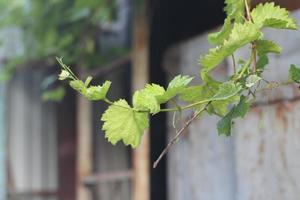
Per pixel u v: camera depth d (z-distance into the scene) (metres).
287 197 2.27
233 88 1.17
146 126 1.23
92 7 3.72
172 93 1.20
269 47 1.22
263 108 2.40
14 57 4.75
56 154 4.95
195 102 1.29
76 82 1.19
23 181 5.06
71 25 3.98
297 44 2.26
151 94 1.20
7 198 5.07
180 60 3.18
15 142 5.13
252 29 1.13
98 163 4.21
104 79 4.12
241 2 1.29
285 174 2.29
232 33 1.14
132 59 3.57
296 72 1.27
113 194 3.96
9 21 4.44
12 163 5.11
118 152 4.18
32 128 5.07
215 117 2.87
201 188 2.98
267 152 2.39
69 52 4.00
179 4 3.63
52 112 4.98
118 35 4.20
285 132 2.29
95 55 3.99
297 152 2.23
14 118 5.15
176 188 3.23
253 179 2.46
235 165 2.60
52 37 4.02
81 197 3.88
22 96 5.13
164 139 3.60
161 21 3.59
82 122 3.96
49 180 4.98
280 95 2.31
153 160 3.58
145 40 3.41
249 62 1.23
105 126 1.21
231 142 2.76
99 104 4.26
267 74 2.39
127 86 4.07
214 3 3.52
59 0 3.96
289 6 2.39
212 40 1.27
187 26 3.66
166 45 3.59
